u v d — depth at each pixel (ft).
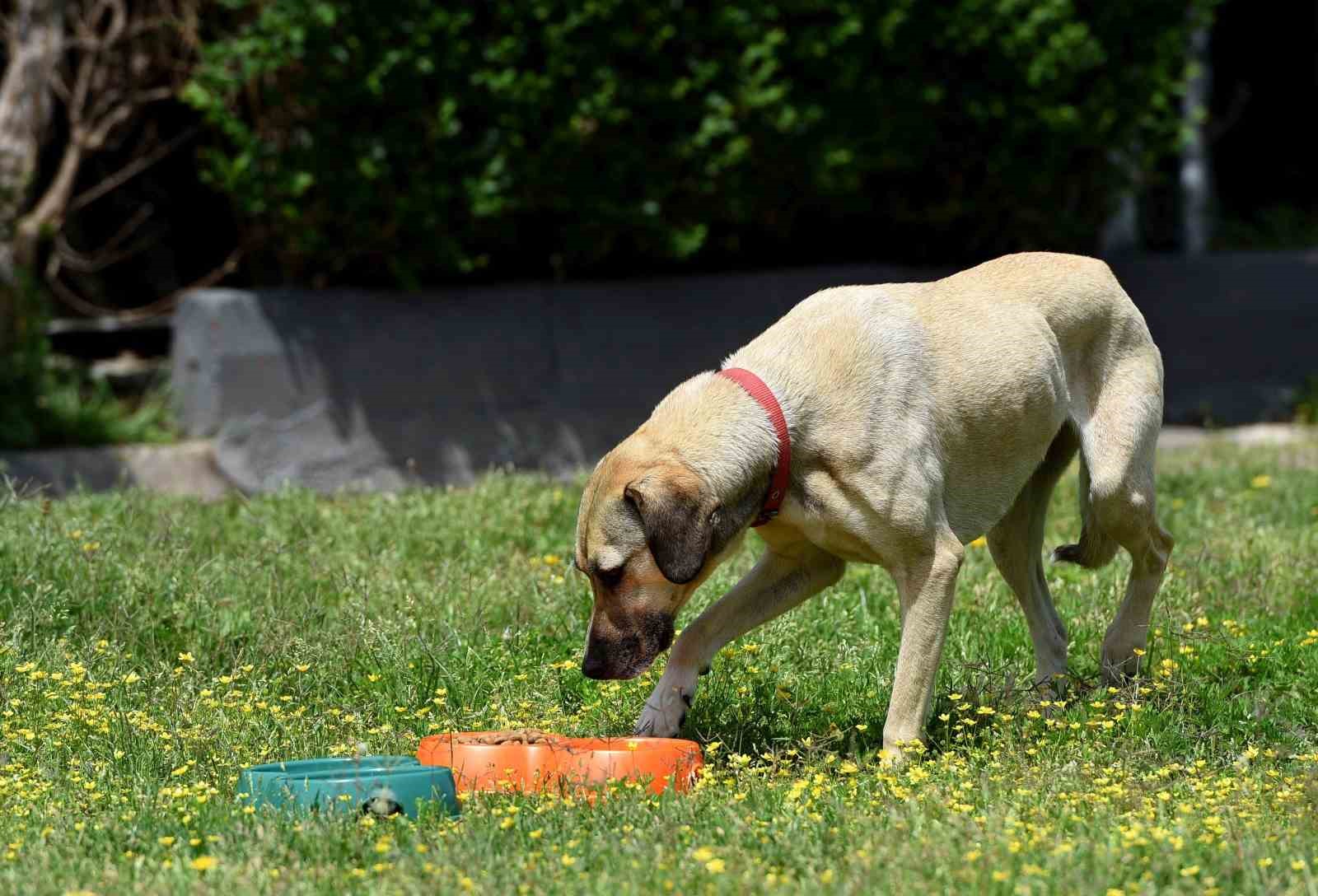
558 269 61.87
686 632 26.48
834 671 29.35
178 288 69.51
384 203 55.52
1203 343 74.18
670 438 24.06
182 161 68.18
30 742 25.16
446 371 58.65
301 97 54.08
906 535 24.68
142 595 32.45
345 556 36.04
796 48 60.49
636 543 23.73
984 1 62.75
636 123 58.18
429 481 57.72
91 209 67.51
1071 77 64.80
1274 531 39.81
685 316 62.90
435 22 53.88
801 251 68.28
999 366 25.88
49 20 57.00
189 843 19.94
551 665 29.07
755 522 24.86
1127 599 29.09
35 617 30.76
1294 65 116.67
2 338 55.77
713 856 19.03
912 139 63.62
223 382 55.31
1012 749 24.41
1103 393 27.76
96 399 57.93
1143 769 23.91
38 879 18.52
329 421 56.54
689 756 23.52
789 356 25.00
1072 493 46.26
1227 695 28.09
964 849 19.03
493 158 56.03
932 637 24.93
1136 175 72.33
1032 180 66.13
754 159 60.64
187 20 57.41
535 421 59.77
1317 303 75.00
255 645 30.35
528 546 38.55
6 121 56.70
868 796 21.88
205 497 48.52
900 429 24.63
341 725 26.43
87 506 39.50
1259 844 19.08
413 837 20.03
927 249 69.36
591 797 21.94
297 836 19.98
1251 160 117.50
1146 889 17.63
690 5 58.54
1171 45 67.36
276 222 56.75
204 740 25.03
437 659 29.14
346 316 57.06
